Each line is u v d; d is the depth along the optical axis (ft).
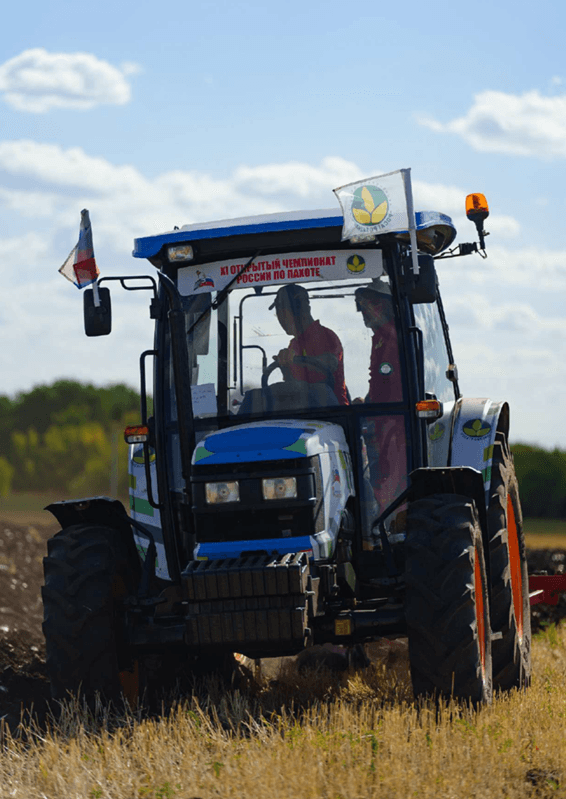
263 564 46.29
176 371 51.60
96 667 49.32
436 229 57.31
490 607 54.13
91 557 50.78
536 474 278.87
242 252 54.03
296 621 45.62
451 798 35.45
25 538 139.33
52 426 531.09
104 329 53.21
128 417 586.45
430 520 48.60
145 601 50.47
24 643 74.95
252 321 54.34
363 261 53.31
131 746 43.70
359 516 52.95
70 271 53.57
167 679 56.85
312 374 53.67
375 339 53.42
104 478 436.35
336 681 59.26
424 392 53.42
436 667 46.98
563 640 76.07
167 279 51.78
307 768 37.70
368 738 41.65
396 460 52.95
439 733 41.96
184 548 54.34
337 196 51.34
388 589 52.54
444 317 62.23
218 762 39.50
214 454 49.42
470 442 55.52
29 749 44.88
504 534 54.80
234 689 57.31
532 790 36.91
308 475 48.44
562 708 48.06
